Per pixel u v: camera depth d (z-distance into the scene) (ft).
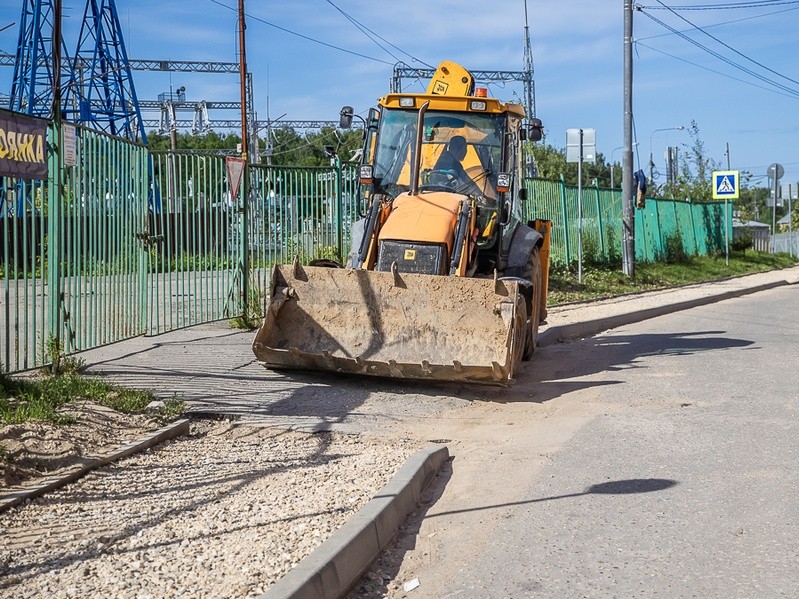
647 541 18.89
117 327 40.24
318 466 23.86
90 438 24.58
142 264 42.75
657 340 52.31
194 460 24.22
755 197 300.20
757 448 26.23
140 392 30.12
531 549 18.62
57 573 15.96
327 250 58.29
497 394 34.83
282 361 34.71
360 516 18.69
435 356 33.83
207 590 15.21
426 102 39.01
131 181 41.27
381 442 27.12
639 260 107.34
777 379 38.01
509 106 40.96
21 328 41.60
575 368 41.83
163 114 189.88
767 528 19.48
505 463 25.20
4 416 24.81
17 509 19.45
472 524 20.31
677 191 153.07
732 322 62.18
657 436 27.91
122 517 19.21
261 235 52.95
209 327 48.29
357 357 34.27
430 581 17.19
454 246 36.24
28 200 33.81
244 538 17.87
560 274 86.17
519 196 44.16
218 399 31.32
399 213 37.06
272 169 53.62
